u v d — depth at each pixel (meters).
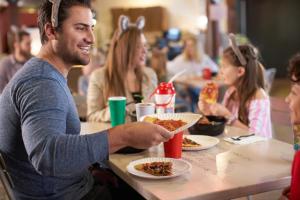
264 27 7.91
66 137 1.20
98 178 1.84
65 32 1.36
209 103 2.10
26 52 4.11
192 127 1.88
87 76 4.23
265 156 1.55
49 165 1.17
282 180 1.31
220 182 1.28
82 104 2.72
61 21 1.35
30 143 1.19
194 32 8.25
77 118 1.42
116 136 1.25
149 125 1.28
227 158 1.53
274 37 7.81
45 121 1.19
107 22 8.50
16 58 4.09
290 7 7.61
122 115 1.90
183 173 1.33
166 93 1.81
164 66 4.77
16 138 1.33
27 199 1.39
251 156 1.55
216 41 7.59
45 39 1.41
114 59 2.43
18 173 1.37
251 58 2.28
